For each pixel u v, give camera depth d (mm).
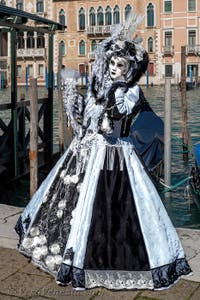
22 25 9312
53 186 3127
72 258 2828
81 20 50938
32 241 3105
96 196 2887
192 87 42906
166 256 2834
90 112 3012
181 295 2949
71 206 2996
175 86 45250
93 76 3039
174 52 48062
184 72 13570
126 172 2938
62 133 11344
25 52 52188
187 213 8625
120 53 2943
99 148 2969
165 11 48031
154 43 48688
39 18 9906
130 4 48938
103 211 2863
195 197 9203
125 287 2826
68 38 51438
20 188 9742
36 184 7695
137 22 3018
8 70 51469
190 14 47469
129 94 2904
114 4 49469
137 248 2828
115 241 2828
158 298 2914
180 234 3885
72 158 3074
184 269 2910
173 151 13867
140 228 2855
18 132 9820
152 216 2896
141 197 2920
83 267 2799
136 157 3012
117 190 2902
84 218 2867
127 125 2998
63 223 3002
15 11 9312
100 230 2840
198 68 47719
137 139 10141
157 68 48781
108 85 2984
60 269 2838
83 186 2947
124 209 2875
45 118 10906
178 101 31953
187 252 3508
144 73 3025
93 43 50656
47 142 10930
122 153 2961
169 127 8836
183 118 13039
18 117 9664
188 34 47750
